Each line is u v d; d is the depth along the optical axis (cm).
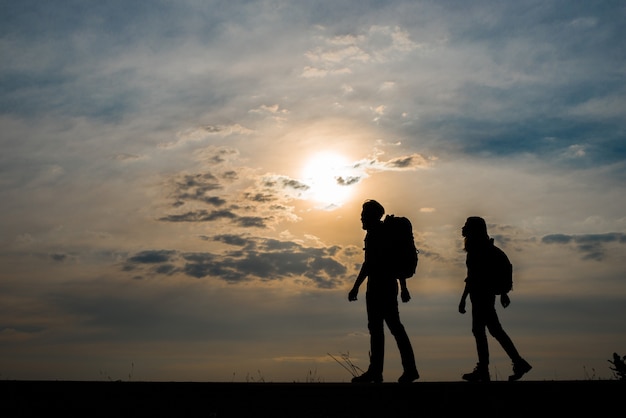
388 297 929
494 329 963
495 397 741
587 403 739
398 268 929
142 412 723
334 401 737
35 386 748
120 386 752
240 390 748
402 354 927
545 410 733
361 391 741
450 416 720
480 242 977
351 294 955
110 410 727
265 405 738
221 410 729
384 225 951
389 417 714
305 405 734
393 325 929
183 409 730
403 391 742
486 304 962
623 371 916
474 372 963
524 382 755
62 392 743
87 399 739
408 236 943
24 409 722
